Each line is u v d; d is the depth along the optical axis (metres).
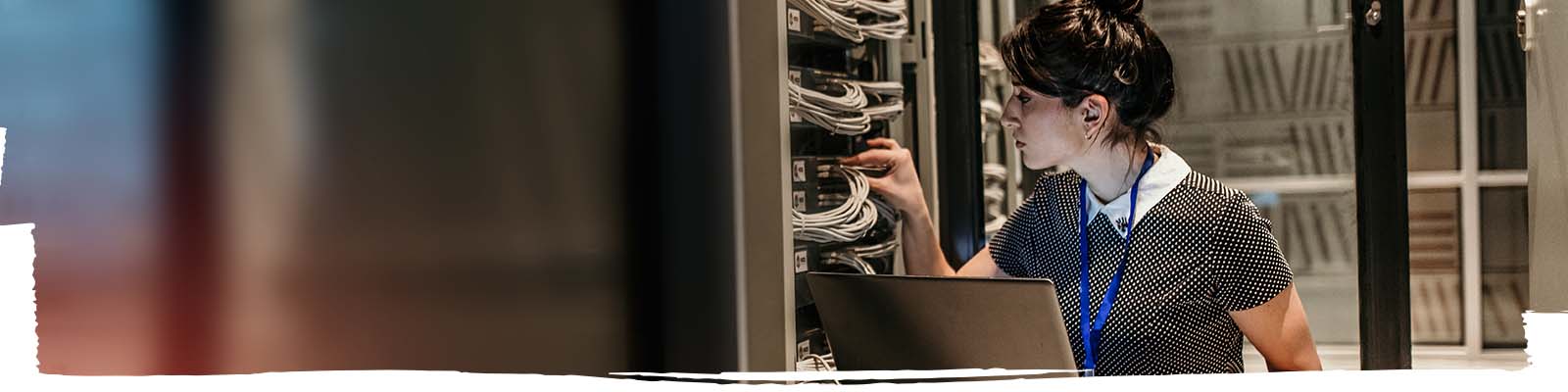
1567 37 1.85
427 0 1.04
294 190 1.03
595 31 1.14
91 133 1.01
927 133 1.87
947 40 1.89
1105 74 1.43
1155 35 1.46
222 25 1.01
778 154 1.35
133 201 1.01
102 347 1.01
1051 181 1.59
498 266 1.08
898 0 1.81
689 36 1.23
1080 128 1.48
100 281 1.01
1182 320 1.44
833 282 1.28
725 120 1.31
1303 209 2.07
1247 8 2.07
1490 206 2.00
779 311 1.34
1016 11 2.06
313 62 1.02
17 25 1.01
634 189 1.18
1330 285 2.05
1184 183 1.46
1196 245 1.43
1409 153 2.04
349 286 1.04
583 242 1.14
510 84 1.08
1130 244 1.47
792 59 1.59
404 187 1.05
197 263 1.02
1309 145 2.06
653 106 1.20
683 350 1.22
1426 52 2.02
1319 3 2.03
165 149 1.01
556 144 1.11
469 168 1.07
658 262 1.21
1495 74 1.98
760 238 1.36
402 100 1.04
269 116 1.02
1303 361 1.43
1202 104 2.12
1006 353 1.15
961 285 1.15
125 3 1.00
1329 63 2.03
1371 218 1.90
